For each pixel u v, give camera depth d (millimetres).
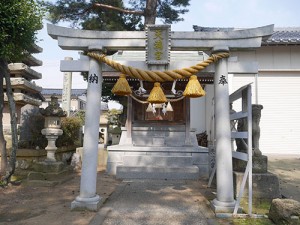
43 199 6586
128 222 5035
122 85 5992
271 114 13812
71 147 12844
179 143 11523
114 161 10656
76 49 6227
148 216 5391
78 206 5656
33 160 9766
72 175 9719
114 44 6109
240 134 6016
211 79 9984
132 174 9750
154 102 6109
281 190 7328
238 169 6770
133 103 11734
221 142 5781
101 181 9055
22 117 11250
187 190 7797
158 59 6004
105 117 14047
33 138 10867
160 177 9727
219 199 5672
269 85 13953
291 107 13797
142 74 5926
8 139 11555
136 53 10875
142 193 7355
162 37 6012
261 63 13969
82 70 6180
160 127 11633
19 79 15023
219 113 5871
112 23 13273
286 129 13703
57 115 8828
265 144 13688
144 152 10648
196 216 5414
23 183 8039
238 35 5961
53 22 13188
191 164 10203
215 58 5934
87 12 13625
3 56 7566
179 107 11695
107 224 4934
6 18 7141
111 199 6672
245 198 6211
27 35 7777
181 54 10680
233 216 5312
